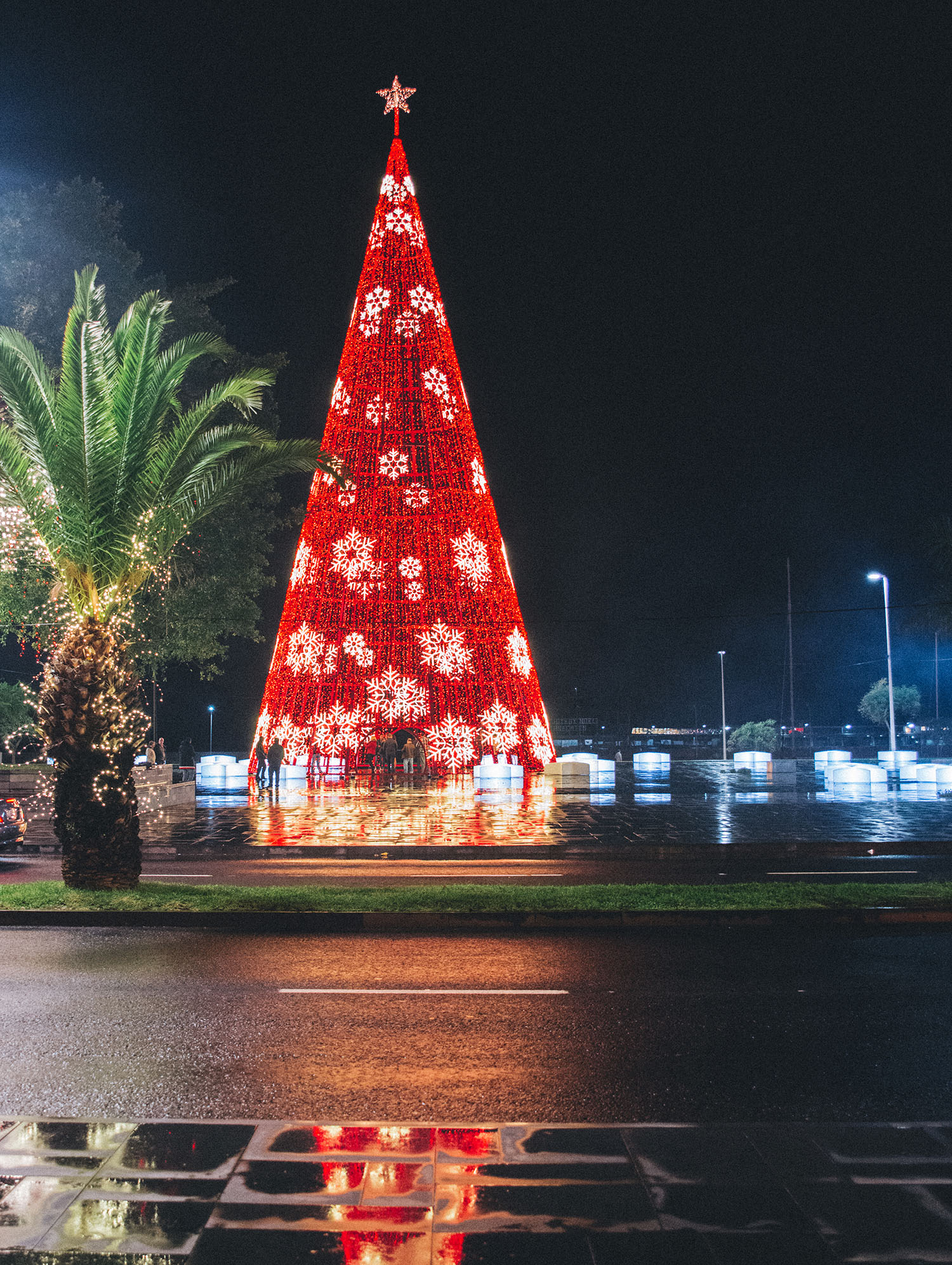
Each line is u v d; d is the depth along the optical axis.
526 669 35.53
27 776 30.27
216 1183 4.69
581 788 32.94
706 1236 4.24
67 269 30.03
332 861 17.62
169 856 18.28
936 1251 4.13
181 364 14.46
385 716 34.03
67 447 13.45
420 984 8.84
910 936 10.91
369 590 34.16
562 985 8.78
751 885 13.12
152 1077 6.37
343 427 34.78
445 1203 4.51
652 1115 5.74
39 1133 5.27
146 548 14.29
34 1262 4.04
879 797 29.39
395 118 36.56
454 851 18.19
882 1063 6.65
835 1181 4.74
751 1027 7.48
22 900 12.25
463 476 35.25
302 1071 6.49
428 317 35.59
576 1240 4.20
